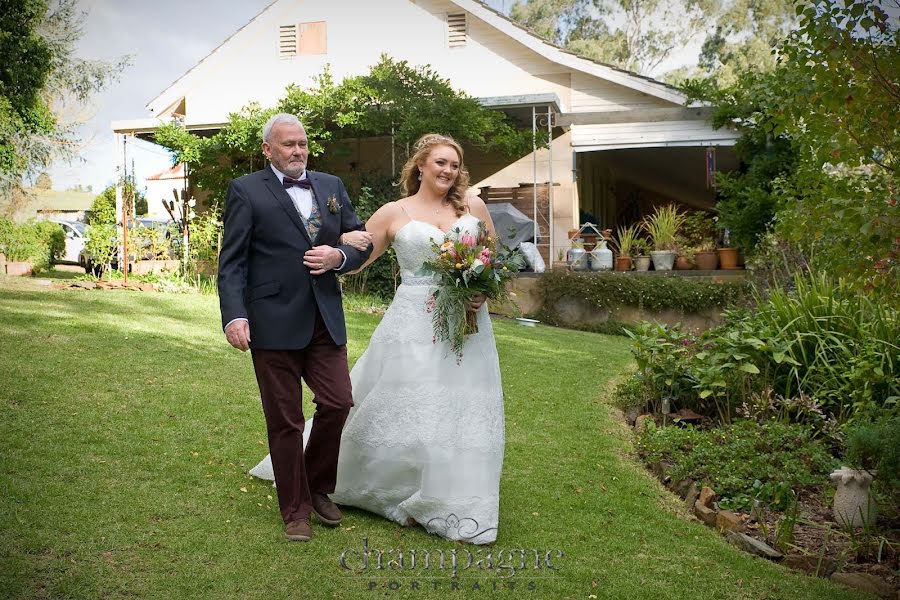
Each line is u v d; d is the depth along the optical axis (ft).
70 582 9.19
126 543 10.41
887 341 18.67
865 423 13.76
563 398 21.25
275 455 11.43
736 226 45.06
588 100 54.19
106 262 43.75
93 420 15.55
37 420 15.14
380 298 41.78
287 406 11.49
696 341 20.25
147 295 34.73
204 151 50.06
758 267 41.16
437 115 46.52
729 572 10.91
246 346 11.00
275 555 10.57
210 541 10.75
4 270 51.47
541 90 54.95
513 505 13.28
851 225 11.23
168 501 12.04
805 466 14.61
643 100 53.31
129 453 13.97
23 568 9.36
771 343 18.94
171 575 9.66
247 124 48.34
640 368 19.99
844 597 10.18
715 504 13.38
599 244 48.44
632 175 81.30
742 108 47.57
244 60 58.49
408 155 46.70
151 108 58.90
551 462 15.70
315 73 57.77
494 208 49.55
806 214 12.43
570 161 54.19
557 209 54.44
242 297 11.30
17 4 63.00
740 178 47.50
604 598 9.93
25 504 11.27
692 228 48.78
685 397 19.53
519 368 25.21
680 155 65.00
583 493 14.02
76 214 96.73
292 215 11.74
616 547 11.67
